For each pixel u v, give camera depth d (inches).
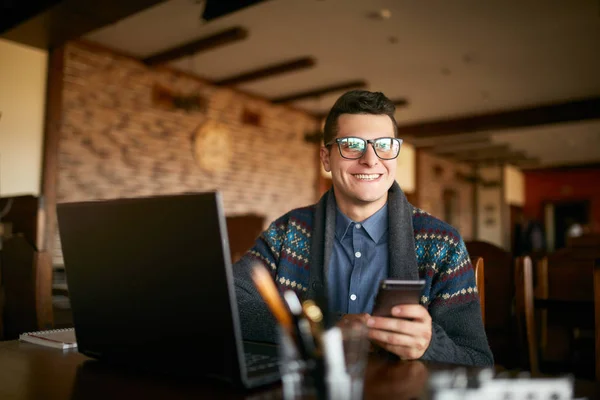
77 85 183.5
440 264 52.7
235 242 165.2
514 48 190.5
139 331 34.4
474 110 287.1
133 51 197.8
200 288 30.3
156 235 31.7
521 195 567.8
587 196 544.7
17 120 168.7
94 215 35.3
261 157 260.8
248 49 193.9
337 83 237.8
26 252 69.4
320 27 172.2
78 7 137.1
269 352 39.0
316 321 26.2
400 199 56.1
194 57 203.5
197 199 29.5
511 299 83.5
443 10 158.7
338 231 57.5
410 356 38.1
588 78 227.1
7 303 72.5
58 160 176.6
